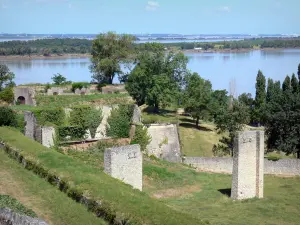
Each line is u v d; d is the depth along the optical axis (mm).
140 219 25281
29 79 151500
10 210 23219
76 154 51438
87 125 57594
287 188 51188
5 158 39906
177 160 62719
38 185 32875
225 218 38688
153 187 48125
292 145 68000
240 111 67688
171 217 25688
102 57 106938
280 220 38750
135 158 39656
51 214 27578
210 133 82562
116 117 60375
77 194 29969
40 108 56969
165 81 86375
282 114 68000
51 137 51344
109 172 37812
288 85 96812
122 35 108000
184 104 89188
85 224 26359
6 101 77375
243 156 45875
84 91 85688
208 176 56031
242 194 46031
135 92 86812
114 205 27344
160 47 91875
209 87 97312
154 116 85750
